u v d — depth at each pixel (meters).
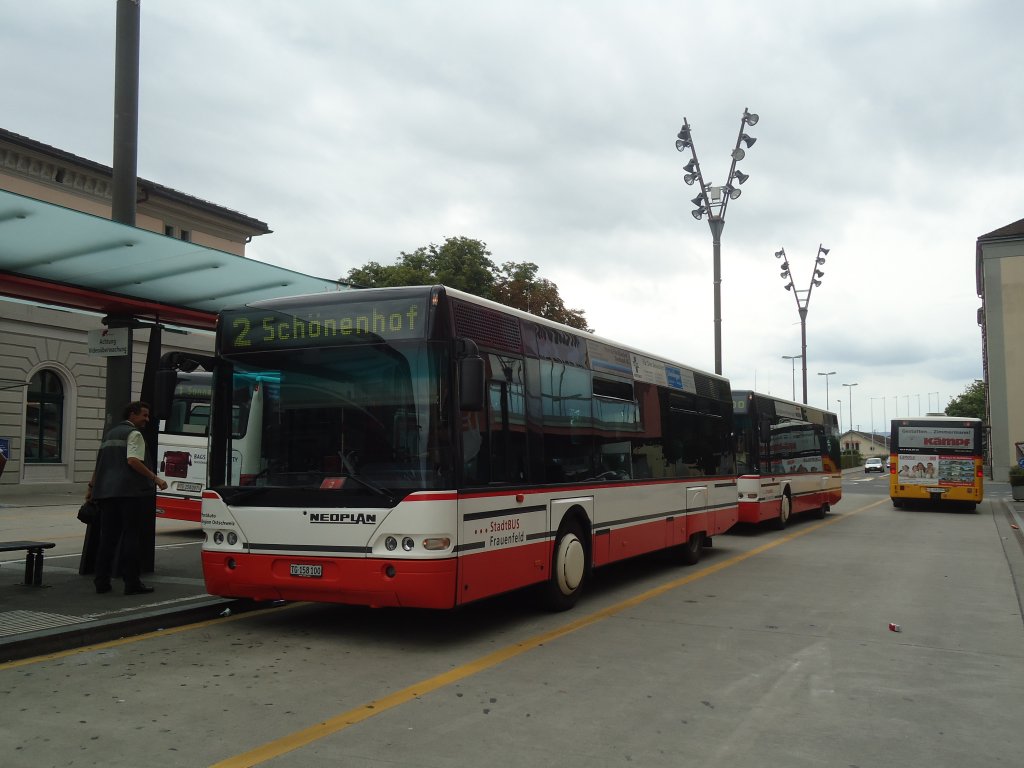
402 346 7.15
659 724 5.24
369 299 7.32
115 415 9.76
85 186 29.11
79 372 29.59
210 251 8.37
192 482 15.38
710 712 5.51
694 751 4.77
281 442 7.39
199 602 8.30
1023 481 31.25
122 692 5.70
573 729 5.11
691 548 13.09
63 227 7.57
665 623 8.44
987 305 51.69
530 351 8.51
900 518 23.81
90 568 9.79
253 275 9.39
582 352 9.73
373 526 6.86
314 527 7.05
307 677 6.18
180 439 15.57
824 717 5.45
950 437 26.64
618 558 10.27
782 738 5.03
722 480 14.41
